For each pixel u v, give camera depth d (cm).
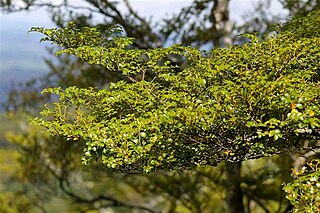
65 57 1031
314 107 457
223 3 1010
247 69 521
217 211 1274
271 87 466
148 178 1130
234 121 478
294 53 516
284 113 491
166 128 489
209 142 514
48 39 620
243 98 472
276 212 1046
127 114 561
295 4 936
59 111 553
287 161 1022
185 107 489
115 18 938
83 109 640
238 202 989
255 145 503
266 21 1029
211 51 607
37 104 1111
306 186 461
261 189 1064
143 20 973
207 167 1137
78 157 1127
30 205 1276
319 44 548
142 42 966
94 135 488
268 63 518
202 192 1209
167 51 590
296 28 670
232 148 522
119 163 484
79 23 930
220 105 476
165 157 516
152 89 550
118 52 575
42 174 1204
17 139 1207
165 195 1264
